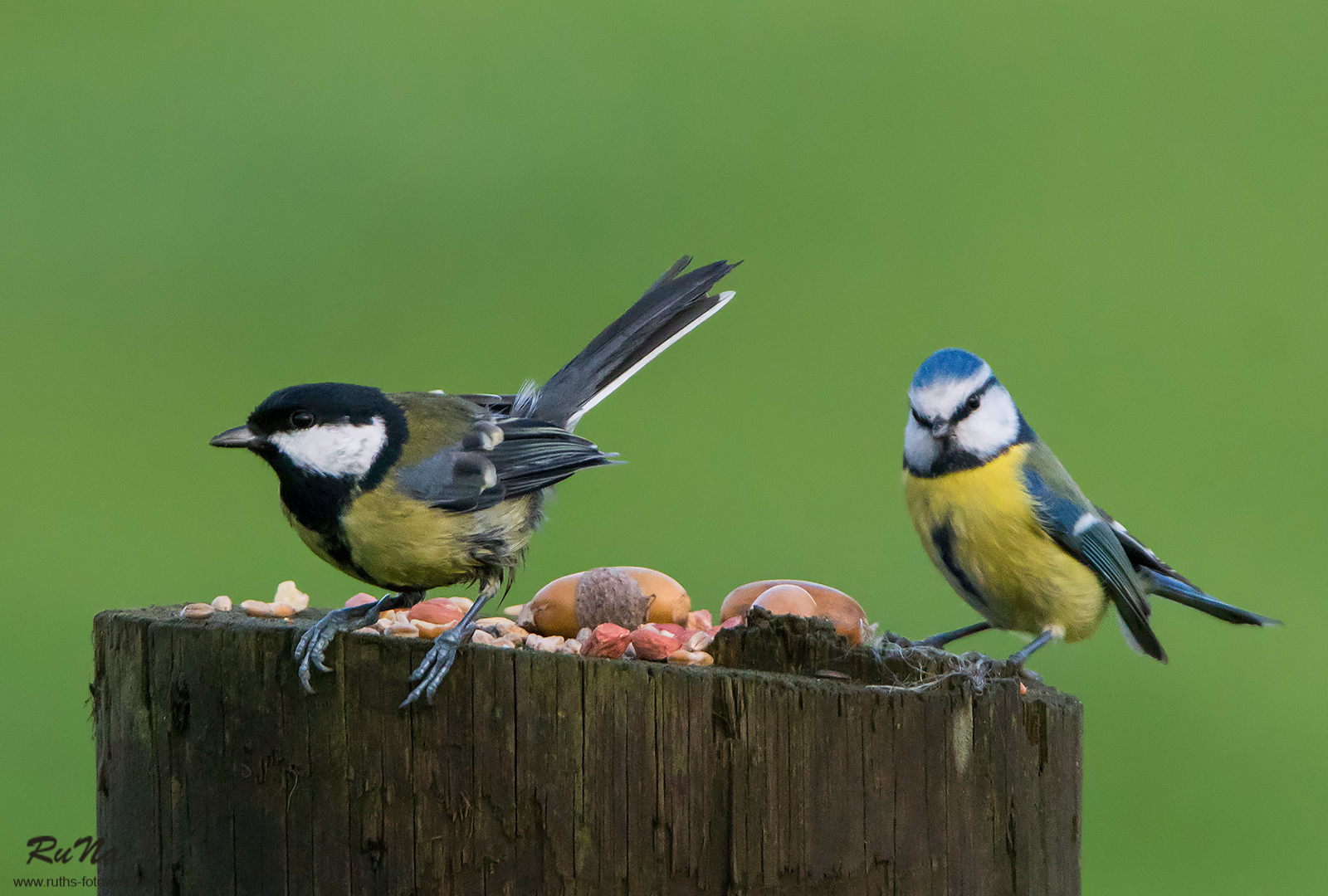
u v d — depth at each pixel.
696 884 4.64
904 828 4.76
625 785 4.65
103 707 5.22
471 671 4.70
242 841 4.89
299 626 4.96
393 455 5.78
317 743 4.82
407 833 4.75
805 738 4.68
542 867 4.67
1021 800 5.00
